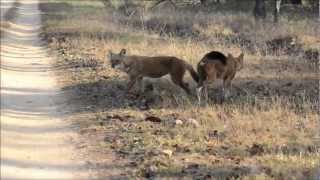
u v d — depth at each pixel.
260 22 34.97
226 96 15.66
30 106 14.72
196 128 12.62
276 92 16.89
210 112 13.98
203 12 40.78
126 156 10.80
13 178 9.59
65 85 17.48
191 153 10.99
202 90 15.94
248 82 18.30
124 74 19.05
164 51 22.66
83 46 25.03
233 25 33.59
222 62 15.23
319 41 26.94
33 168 10.14
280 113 13.99
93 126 12.84
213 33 30.62
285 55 24.28
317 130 12.70
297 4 47.69
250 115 13.81
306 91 17.03
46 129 12.62
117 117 13.58
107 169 10.12
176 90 16.48
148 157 10.68
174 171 9.89
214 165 10.29
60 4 55.62
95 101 15.33
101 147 11.36
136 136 12.05
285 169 9.95
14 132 12.27
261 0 38.78
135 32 29.67
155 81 17.47
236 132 12.41
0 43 26.34
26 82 17.86
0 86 16.98
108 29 30.22
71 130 12.56
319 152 11.14
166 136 12.03
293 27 31.55
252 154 11.04
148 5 42.41
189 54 21.70
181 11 40.81
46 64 21.33
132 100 15.50
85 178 9.68
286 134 12.38
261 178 9.38
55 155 10.89
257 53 23.95
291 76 19.53
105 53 23.11
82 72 19.45
